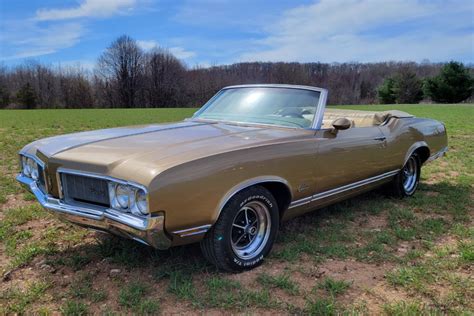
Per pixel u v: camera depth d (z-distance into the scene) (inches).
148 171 97.2
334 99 2992.1
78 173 107.0
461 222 173.3
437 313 99.7
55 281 114.7
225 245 113.6
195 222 104.9
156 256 128.3
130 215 98.9
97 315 98.1
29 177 133.1
